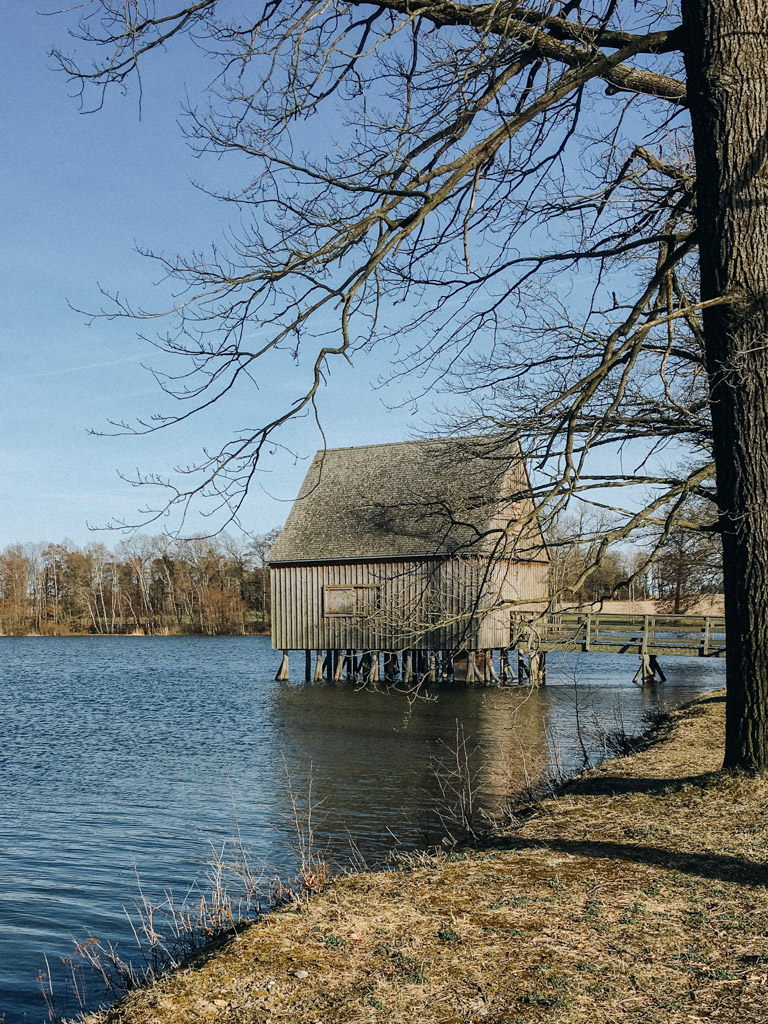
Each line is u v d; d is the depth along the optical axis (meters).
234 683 41.41
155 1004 4.58
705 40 7.96
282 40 6.73
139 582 103.75
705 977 4.75
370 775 16.83
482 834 8.78
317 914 5.87
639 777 9.90
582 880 6.40
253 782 16.84
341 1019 4.34
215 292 6.70
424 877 6.68
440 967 4.94
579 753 16.80
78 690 40.28
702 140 8.17
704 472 8.83
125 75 6.54
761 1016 4.28
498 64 6.95
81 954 8.40
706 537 15.37
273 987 4.73
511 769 16.14
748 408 8.09
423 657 35.72
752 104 7.91
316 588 37.66
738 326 8.03
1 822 14.01
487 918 5.69
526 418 11.45
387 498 37.12
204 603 100.81
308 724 25.39
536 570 35.88
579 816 8.29
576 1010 4.38
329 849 11.56
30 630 107.25
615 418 11.01
